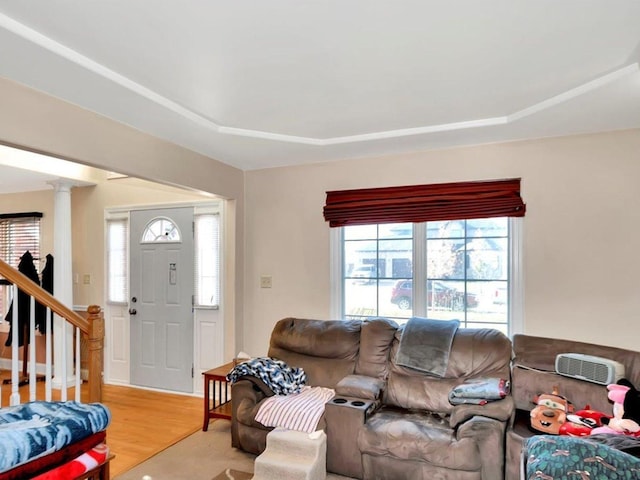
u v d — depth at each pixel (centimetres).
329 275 384
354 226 381
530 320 317
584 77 219
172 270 438
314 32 176
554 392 254
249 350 414
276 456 260
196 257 427
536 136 313
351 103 255
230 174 398
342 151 353
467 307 343
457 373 288
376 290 374
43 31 173
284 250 402
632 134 293
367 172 372
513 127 291
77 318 287
